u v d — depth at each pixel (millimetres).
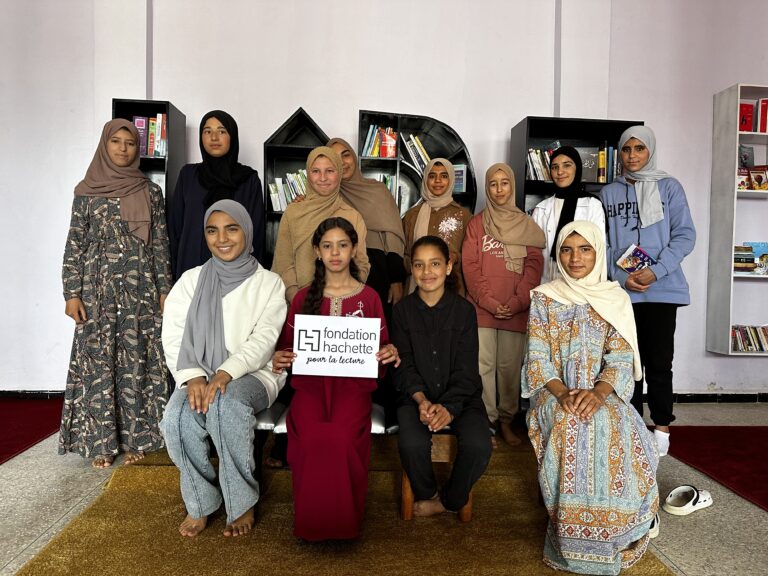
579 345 1932
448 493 1928
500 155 3727
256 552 1750
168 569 1644
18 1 3629
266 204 3402
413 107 3688
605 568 1646
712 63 3904
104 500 2096
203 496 1850
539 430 1870
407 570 1666
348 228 2029
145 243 2535
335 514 1732
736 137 3686
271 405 2105
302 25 3615
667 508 2139
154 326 2551
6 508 2055
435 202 2979
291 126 3338
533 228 2736
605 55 3738
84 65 3662
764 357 3971
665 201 2652
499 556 1762
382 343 2053
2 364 3703
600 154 3531
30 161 3666
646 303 2602
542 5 3719
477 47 3705
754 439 2994
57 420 3178
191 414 1852
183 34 3547
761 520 2062
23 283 3689
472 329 2111
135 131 2576
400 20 3664
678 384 3957
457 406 1948
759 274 3762
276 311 2137
